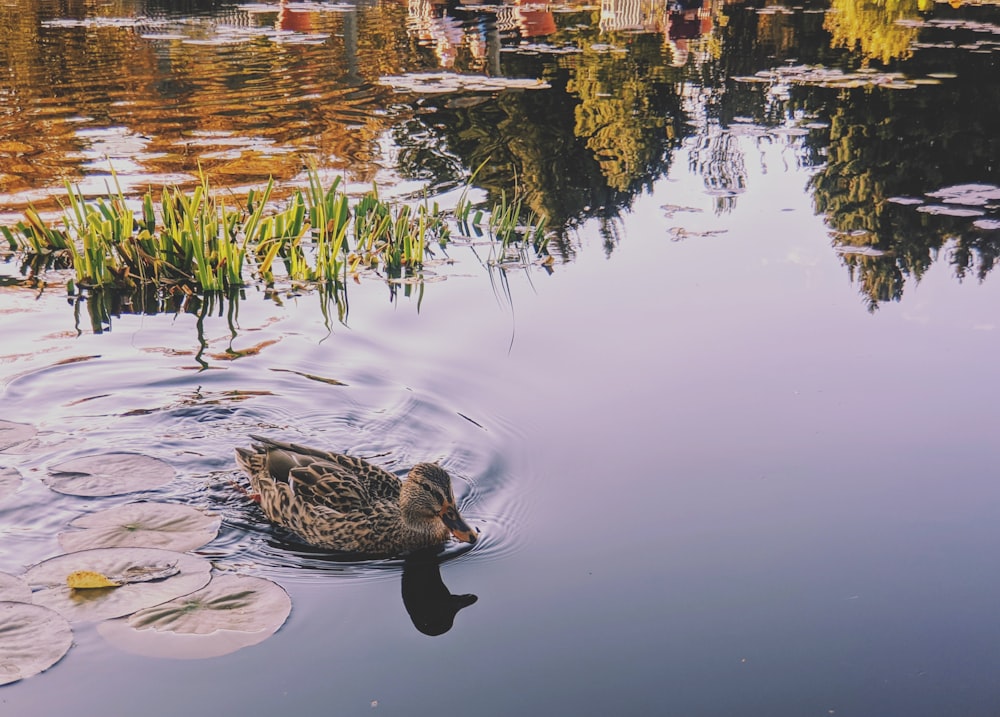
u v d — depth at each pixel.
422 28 8.79
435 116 5.85
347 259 3.88
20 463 2.71
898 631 2.32
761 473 2.75
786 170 5.03
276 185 4.47
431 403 3.02
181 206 3.83
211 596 2.37
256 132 5.36
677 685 2.21
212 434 2.88
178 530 2.55
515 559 2.52
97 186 4.39
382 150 5.15
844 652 2.27
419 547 2.57
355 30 8.67
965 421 2.95
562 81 6.84
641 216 4.34
